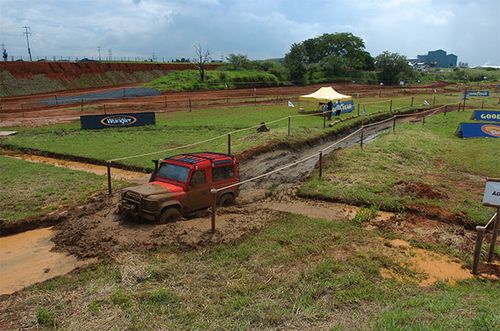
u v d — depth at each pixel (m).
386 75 105.00
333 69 101.12
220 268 9.69
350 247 11.29
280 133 27.05
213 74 75.94
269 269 9.66
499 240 12.79
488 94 67.62
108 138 26.98
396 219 14.33
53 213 14.00
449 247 12.06
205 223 12.59
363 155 22.31
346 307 8.09
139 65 79.94
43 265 10.80
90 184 17.06
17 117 36.50
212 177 13.77
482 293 9.10
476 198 16.22
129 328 7.27
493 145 27.41
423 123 35.25
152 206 12.18
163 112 40.50
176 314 7.69
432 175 19.98
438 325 6.64
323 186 17.33
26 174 18.27
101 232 12.09
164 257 10.30
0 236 12.88
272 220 13.22
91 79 67.75
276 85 82.44
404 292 8.92
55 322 7.51
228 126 31.36
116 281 9.09
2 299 8.73
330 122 34.06
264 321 7.43
